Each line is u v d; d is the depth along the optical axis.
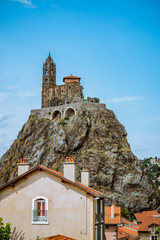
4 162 173.00
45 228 36.44
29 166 40.44
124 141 169.12
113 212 70.88
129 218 130.62
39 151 160.75
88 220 35.75
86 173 45.34
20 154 166.25
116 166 150.75
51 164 154.00
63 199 36.69
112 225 68.62
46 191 37.28
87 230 35.56
